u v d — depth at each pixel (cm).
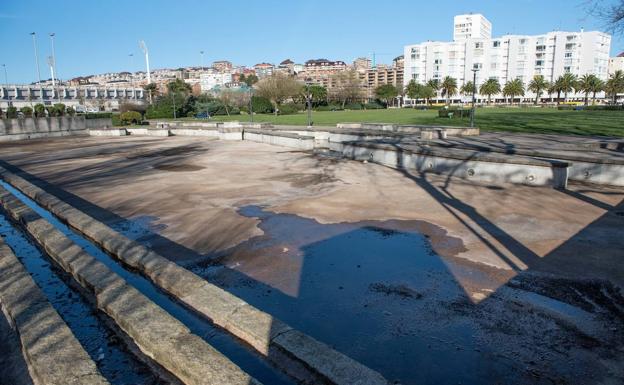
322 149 1878
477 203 889
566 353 365
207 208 883
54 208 853
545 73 11838
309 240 670
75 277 532
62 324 395
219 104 7500
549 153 1232
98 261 552
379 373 315
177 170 1395
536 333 396
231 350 374
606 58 12019
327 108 8775
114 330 418
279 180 1178
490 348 375
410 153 1337
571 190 1005
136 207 910
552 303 452
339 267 562
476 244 638
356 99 10156
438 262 572
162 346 357
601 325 407
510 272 534
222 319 408
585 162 1107
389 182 1130
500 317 426
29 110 3628
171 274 506
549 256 584
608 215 784
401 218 783
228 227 748
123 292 461
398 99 12462
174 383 340
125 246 609
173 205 917
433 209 845
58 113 3659
